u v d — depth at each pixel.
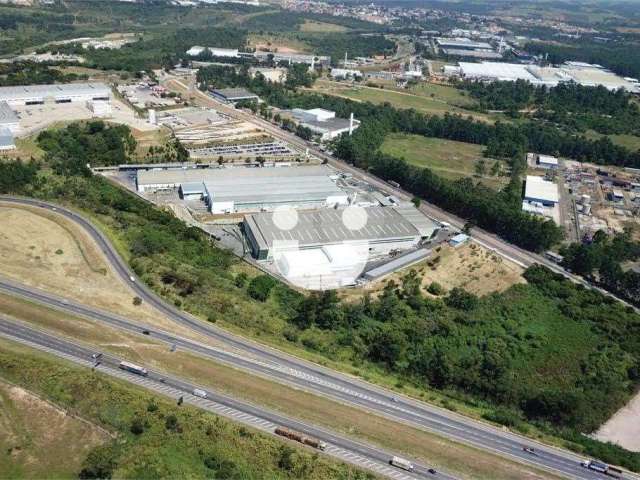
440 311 171.75
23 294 146.50
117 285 156.00
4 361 120.06
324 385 128.25
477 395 136.00
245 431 109.56
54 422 107.69
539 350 159.38
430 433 118.12
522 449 117.38
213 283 165.12
